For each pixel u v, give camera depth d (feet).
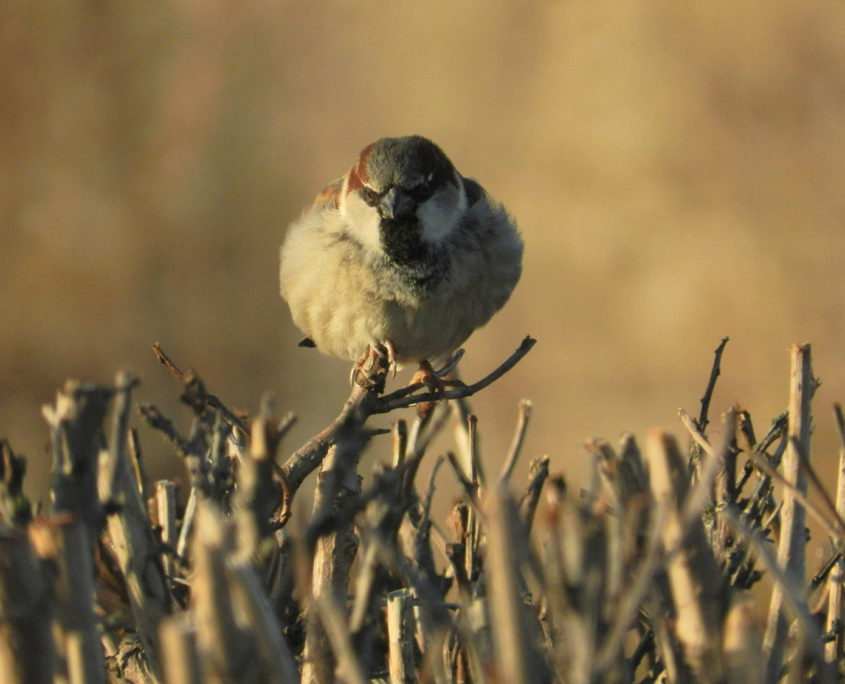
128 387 11.13
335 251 21.68
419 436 15.75
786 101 47.75
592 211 49.37
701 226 46.62
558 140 51.83
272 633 9.07
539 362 46.34
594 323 46.70
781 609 11.88
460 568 12.96
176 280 54.24
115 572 14.46
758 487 14.34
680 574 10.23
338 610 10.96
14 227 53.31
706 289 44.96
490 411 46.16
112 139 56.95
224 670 9.07
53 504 10.47
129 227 55.42
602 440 10.68
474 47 57.26
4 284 52.16
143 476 15.55
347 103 60.18
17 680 9.37
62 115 56.34
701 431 15.05
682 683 10.37
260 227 56.80
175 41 59.82
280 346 53.31
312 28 62.23
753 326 43.55
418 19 59.57
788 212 45.57
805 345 12.94
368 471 35.70
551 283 48.29
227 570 9.09
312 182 58.75
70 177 55.52
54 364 50.78
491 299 22.33
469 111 56.18
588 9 53.26
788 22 48.39
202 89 59.67
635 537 10.21
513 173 52.44
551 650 11.34
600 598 9.37
